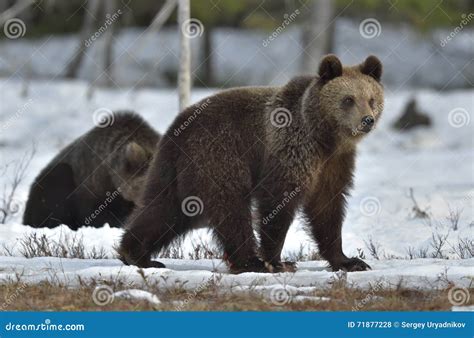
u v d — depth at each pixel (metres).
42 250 13.05
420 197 18.62
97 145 16.31
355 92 11.10
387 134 31.61
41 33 43.66
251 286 9.70
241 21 43.09
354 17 41.41
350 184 11.75
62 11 43.66
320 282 10.19
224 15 40.09
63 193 16.66
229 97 11.56
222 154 11.20
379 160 26.78
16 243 13.80
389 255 13.62
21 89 35.38
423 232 15.09
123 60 39.84
